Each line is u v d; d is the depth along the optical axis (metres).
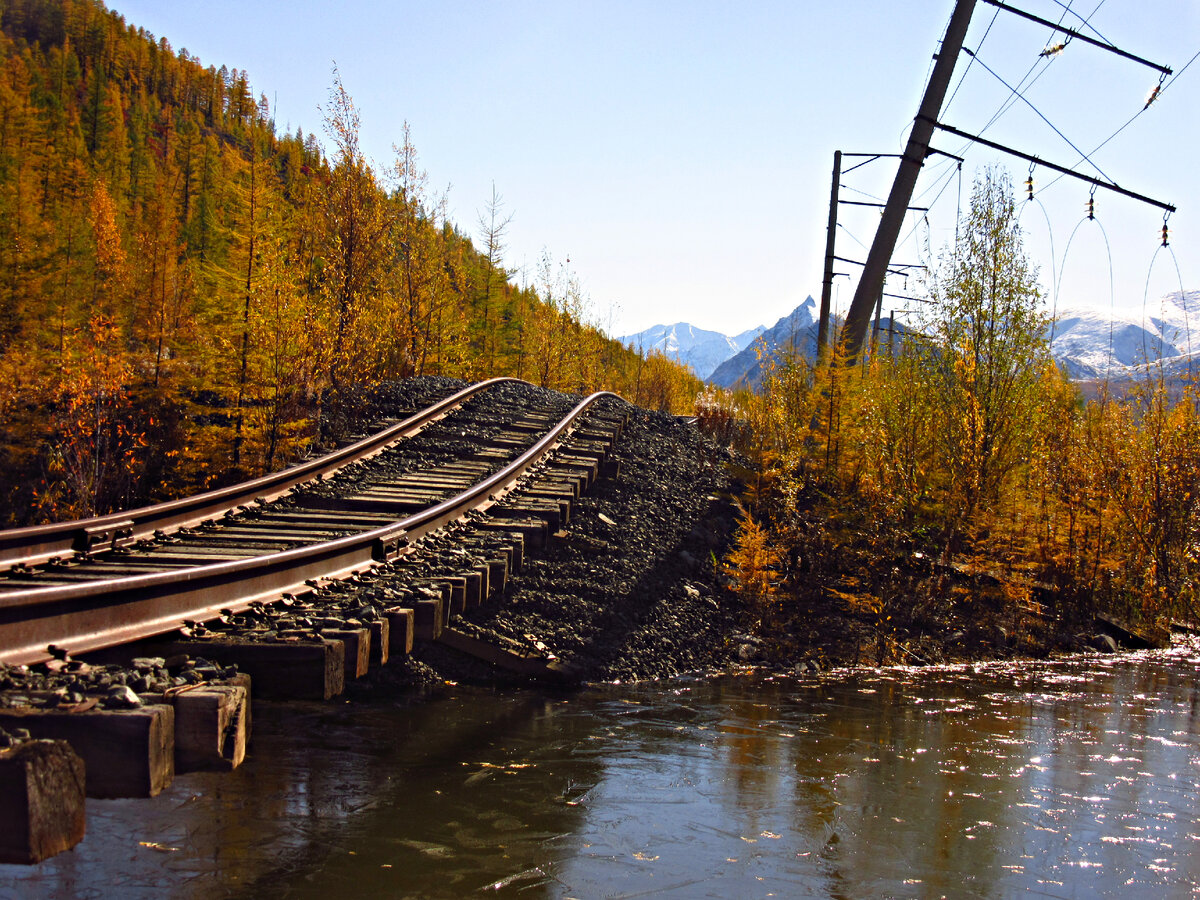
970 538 13.64
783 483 14.79
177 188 78.19
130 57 152.62
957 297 14.67
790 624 11.12
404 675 7.43
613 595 9.88
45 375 18.95
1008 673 10.30
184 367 19.44
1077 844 4.98
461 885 3.95
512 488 11.82
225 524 9.52
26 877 3.84
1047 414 15.23
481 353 35.34
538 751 6.05
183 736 3.74
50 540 7.47
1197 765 6.73
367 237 21.39
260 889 3.80
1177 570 14.60
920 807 5.47
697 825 4.92
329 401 18.09
